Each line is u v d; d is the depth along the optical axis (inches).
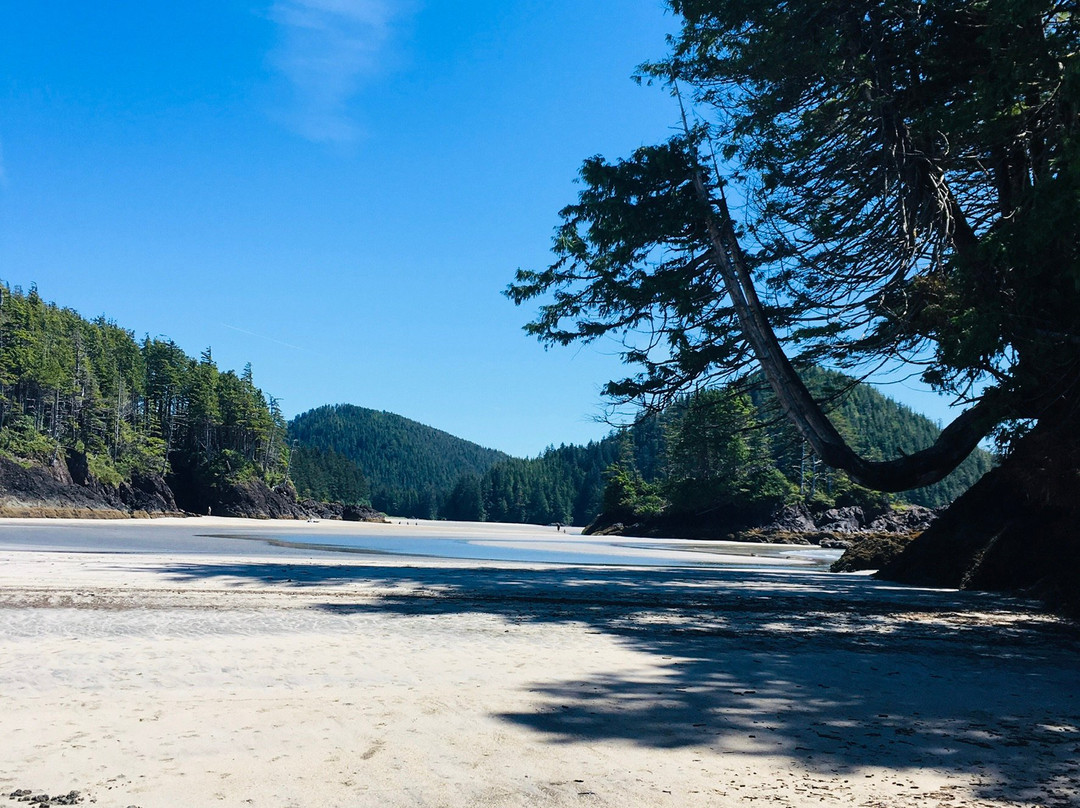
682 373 854.5
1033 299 497.7
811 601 592.4
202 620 389.1
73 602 438.3
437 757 183.3
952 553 786.8
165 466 4483.3
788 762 184.1
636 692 258.8
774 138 742.5
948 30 617.0
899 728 218.4
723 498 3006.9
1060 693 275.0
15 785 157.2
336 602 487.8
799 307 762.2
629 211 797.9
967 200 714.2
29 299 4522.6
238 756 180.2
